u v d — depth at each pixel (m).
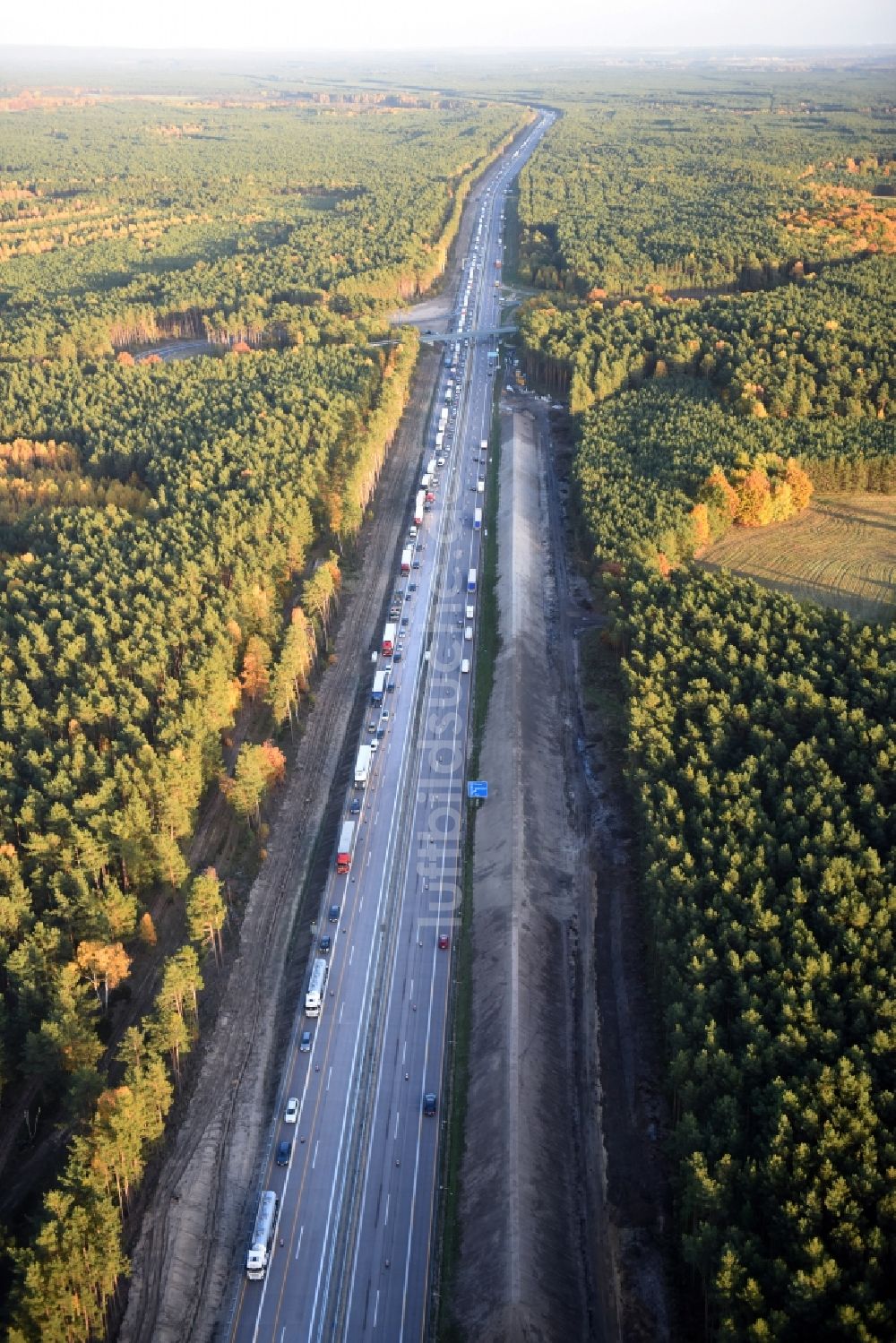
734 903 160.62
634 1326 127.62
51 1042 151.00
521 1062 156.00
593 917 185.38
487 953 176.88
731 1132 130.25
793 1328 112.75
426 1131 155.75
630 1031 163.25
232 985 179.25
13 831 188.25
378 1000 175.12
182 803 195.62
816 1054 138.75
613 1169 145.00
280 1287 137.00
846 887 159.38
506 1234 134.50
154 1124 147.38
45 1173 148.38
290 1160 151.50
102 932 170.88
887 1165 123.38
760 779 187.75
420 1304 135.25
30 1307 121.62
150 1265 138.25
